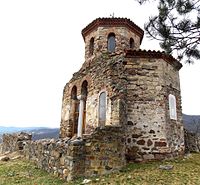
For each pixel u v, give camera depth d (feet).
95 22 52.85
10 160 43.34
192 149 50.01
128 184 24.32
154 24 20.20
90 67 46.50
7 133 63.26
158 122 37.17
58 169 28.96
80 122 46.73
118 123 32.76
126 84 38.27
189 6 19.07
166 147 36.42
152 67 39.37
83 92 48.19
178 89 44.11
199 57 20.76
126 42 51.90
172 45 20.42
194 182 24.88
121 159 30.55
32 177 29.71
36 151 37.96
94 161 27.76
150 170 29.94
